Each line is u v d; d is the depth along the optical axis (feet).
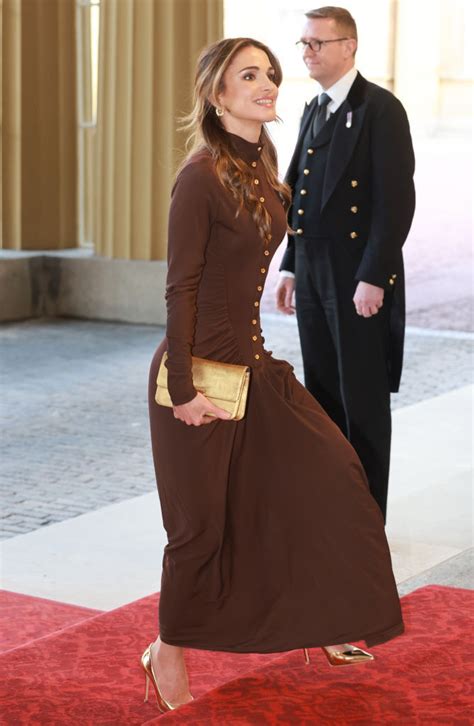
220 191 12.08
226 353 12.51
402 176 18.39
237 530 12.51
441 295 50.75
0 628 16.63
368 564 12.46
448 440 27.73
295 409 12.75
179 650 13.00
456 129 65.21
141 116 45.70
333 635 12.29
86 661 14.78
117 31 45.68
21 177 48.96
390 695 13.16
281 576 12.42
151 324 46.50
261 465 12.50
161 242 46.65
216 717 12.51
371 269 18.38
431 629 15.37
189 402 12.11
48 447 27.66
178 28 44.52
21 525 21.85
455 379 35.40
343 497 12.48
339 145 18.65
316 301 19.30
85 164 50.78
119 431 29.27
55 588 18.37
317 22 18.45
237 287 12.46
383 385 19.12
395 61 65.05
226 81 12.17
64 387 34.60
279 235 12.73
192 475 12.42
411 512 21.94
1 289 46.75
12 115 48.75
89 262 47.47
